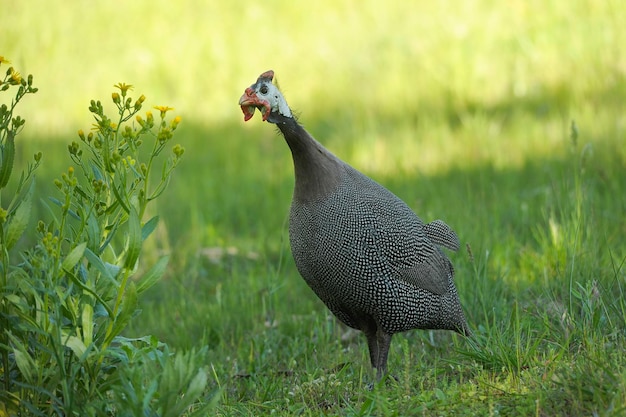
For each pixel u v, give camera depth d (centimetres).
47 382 659
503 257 1098
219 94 2162
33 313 653
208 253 1349
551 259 1052
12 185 1568
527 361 796
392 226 820
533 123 1703
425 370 834
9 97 2183
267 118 797
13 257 1207
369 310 830
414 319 835
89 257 636
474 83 1964
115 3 2692
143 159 1789
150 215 1408
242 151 1830
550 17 2162
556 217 1202
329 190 812
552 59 1981
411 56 2166
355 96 2020
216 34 2461
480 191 1405
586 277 944
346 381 827
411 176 1539
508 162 1558
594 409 673
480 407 712
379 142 1742
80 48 2438
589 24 2086
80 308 661
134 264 652
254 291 1131
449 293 861
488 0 2352
